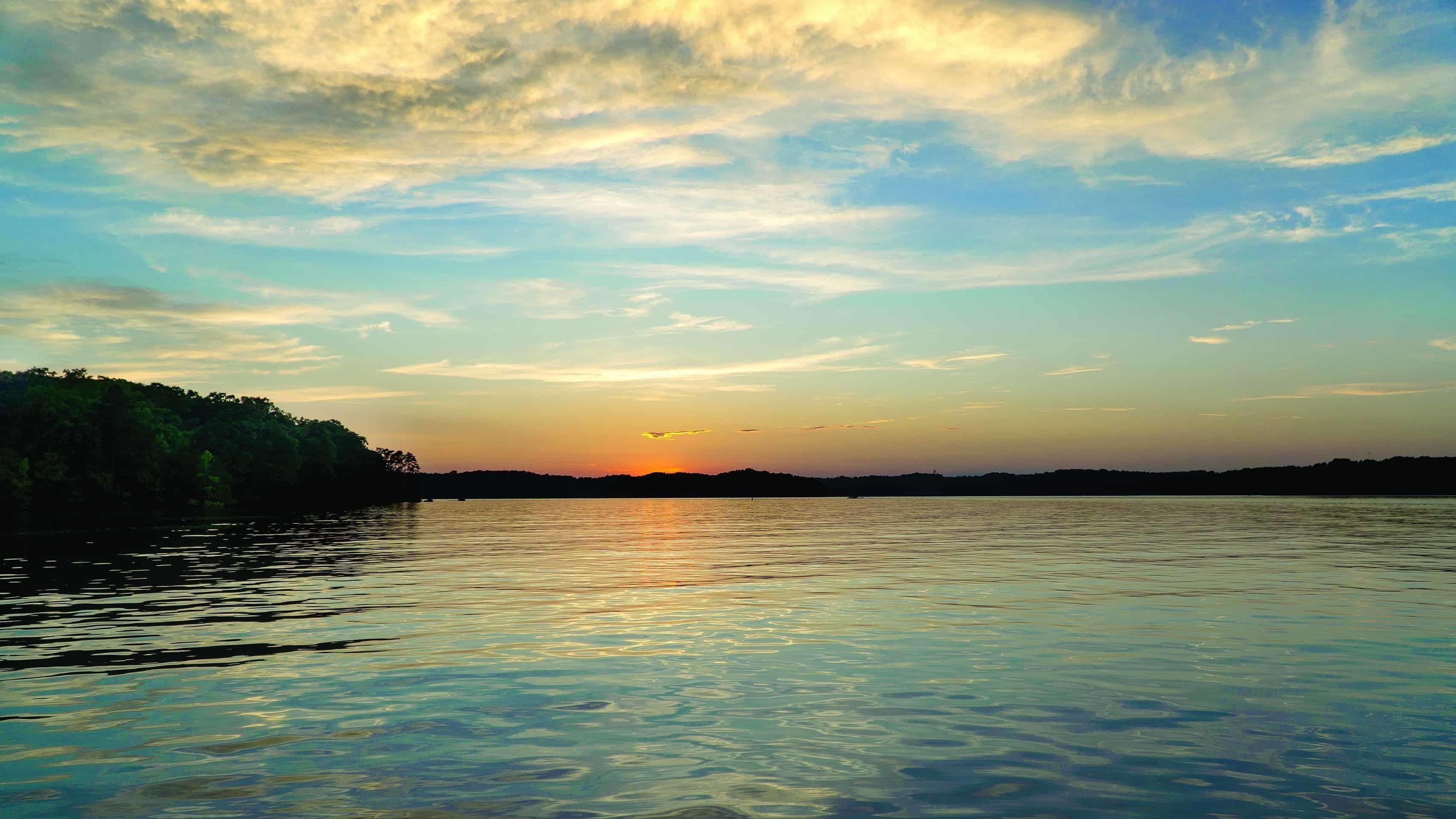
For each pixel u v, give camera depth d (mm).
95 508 106125
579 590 24406
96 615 19391
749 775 8477
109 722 10312
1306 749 9219
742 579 27312
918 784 8219
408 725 10203
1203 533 57094
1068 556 36531
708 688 12078
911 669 13266
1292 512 106625
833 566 32500
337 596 22938
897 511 129125
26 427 98562
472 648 15094
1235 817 7359
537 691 11875
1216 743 9445
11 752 9195
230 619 18688
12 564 33375
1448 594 22453
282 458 138000
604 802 7750
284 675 12875
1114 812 7480
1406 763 8734
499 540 53281
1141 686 12070
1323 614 18812
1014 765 8734
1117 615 18875
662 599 22156
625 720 10391
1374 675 12680
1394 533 55750
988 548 42469
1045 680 12445
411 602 21750
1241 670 13062
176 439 115062
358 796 7891
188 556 37812
